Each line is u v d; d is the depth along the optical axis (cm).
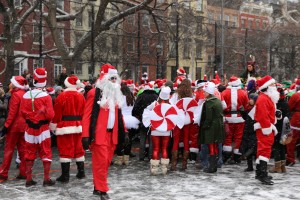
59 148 753
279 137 852
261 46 3622
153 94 957
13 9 1914
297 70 3266
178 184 755
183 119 828
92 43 1670
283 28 4475
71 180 780
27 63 2950
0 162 961
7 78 1839
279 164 867
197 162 977
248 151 864
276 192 696
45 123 729
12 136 772
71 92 736
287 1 5762
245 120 921
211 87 848
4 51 1875
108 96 629
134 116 965
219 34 3925
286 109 852
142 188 722
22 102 730
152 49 3034
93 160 632
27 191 696
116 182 768
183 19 3089
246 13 5712
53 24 1902
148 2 1866
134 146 1273
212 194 681
